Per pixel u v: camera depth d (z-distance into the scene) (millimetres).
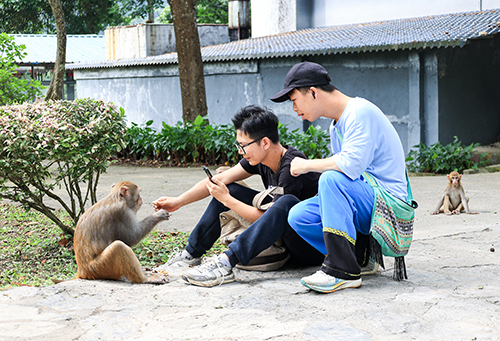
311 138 14172
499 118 15234
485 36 11898
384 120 3578
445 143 13633
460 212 7293
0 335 2797
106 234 4000
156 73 20797
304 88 3600
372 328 2865
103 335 2809
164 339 2756
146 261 5332
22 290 3576
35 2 37875
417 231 5973
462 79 13945
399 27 15445
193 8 15914
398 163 3627
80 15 41375
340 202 3449
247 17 24578
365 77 14859
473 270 4055
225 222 4168
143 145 16391
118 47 23797
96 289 3631
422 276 3889
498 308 3160
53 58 29500
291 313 3111
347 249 3479
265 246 3725
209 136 15242
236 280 3867
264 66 17203
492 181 10773
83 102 5660
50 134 5230
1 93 15227
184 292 3541
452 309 3145
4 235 6695
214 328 2900
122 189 4129
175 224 6957
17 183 5672
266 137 3814
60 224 6102
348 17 19438
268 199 3967
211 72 18812
